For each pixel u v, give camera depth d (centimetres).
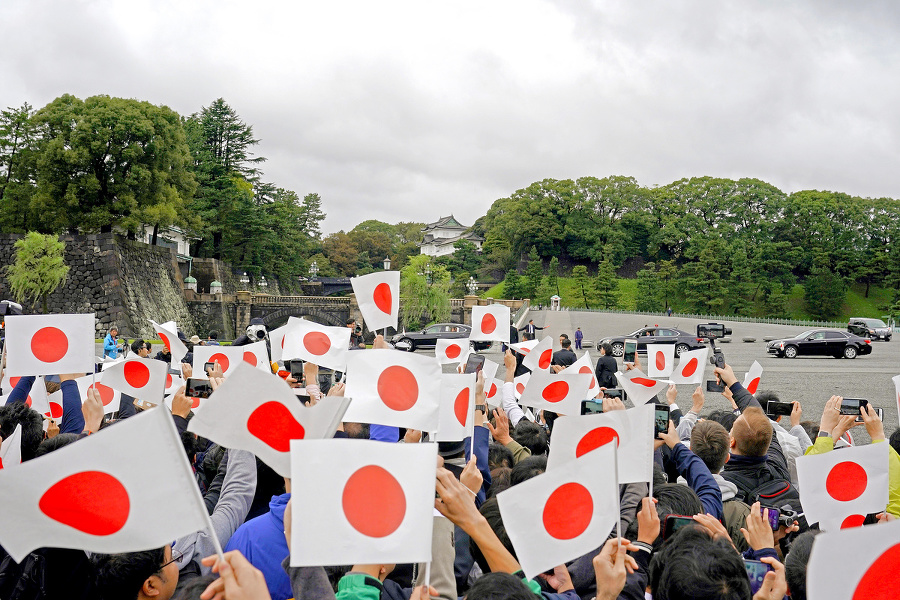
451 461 404
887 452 318
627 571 266
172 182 5841
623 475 318
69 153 5078
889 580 179
